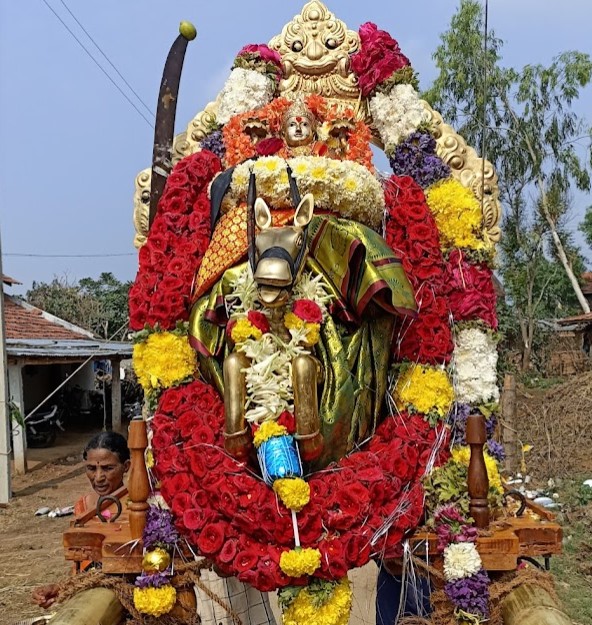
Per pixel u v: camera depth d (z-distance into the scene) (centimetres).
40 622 290
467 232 291
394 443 256
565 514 794
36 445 1648
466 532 241
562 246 2330
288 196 259
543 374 2100
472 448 248
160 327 264
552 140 2081
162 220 280
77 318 2772
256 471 240
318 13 337
